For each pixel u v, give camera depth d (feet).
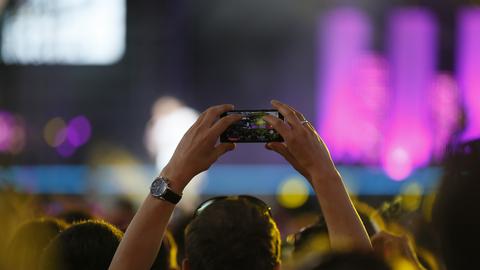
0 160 45.19
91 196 83.97
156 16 105.40
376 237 16.81
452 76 101.91
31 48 103.24
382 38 104.12
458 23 102.68
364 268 10.07
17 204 23.30
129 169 89.15
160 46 105.60
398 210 21.91
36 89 104.12
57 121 103.45
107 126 104.68
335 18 105.40
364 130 100.78
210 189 88.53
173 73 105.81
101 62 103.96
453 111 96.68
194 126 14.84
